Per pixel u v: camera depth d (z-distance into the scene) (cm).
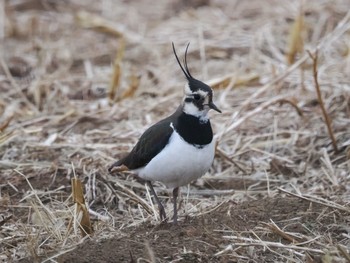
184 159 928
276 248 922
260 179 1175
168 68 1612
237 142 1280
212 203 1097
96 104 1466
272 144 1283
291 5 1828
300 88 1441
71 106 1460
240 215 1007
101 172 1170
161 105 1438
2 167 1199
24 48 1772
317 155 1238
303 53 1584
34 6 1991
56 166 1189
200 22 1812
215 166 1224
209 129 938
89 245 932
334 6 1788
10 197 1126
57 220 1020
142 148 954
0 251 966
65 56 1716
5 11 1911
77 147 1256
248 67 1593
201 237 938
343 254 861
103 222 1038
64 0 2028
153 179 967
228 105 1407
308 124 1330
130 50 1739
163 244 923
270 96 1432
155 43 1739
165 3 1995
